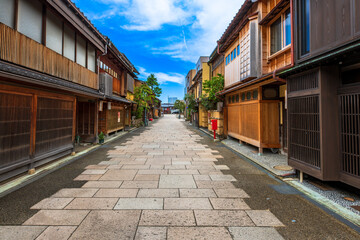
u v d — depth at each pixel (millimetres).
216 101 13531
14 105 4535
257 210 3334
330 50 3797
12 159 4492
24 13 5074
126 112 19734
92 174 5219
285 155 7254
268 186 4445
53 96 6047
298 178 4902
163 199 3723
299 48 4824
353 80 3902
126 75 16844
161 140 11836
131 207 3385
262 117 7504
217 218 3064
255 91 7887
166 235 2615
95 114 10070
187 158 7199
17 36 4723
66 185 4398
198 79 23344
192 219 3025
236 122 10078
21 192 3969
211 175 5230
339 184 4277
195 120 24094
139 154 7836
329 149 3908
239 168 5914
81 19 7531
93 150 8570
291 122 4969
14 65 4625
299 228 2816
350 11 3451
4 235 2564
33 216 3055
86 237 2551
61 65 6695
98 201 3602
